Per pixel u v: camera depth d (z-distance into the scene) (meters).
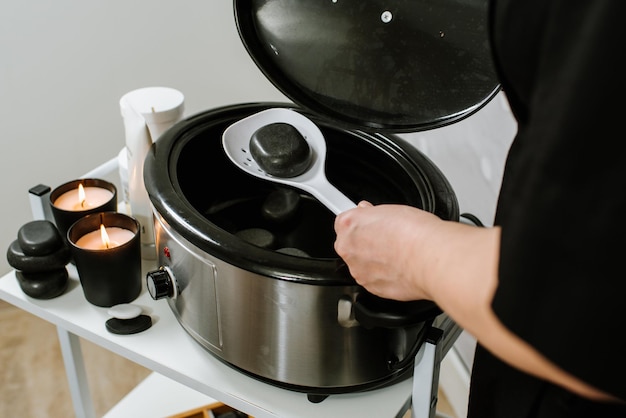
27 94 1.29
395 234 0.49
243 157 0.73
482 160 1.04
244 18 0.68
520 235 0.36
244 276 0.61
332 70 0.67
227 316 0.65
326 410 0.67
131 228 0.80
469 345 1.21
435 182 0.72
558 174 0.34
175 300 0.71
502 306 0.36
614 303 0.34
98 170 0.91
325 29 0.66
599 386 0.35
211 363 0.72
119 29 1.27
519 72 0.41
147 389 0.97
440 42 0.62
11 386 1.31
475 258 0.42
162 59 1.32
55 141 1.36
